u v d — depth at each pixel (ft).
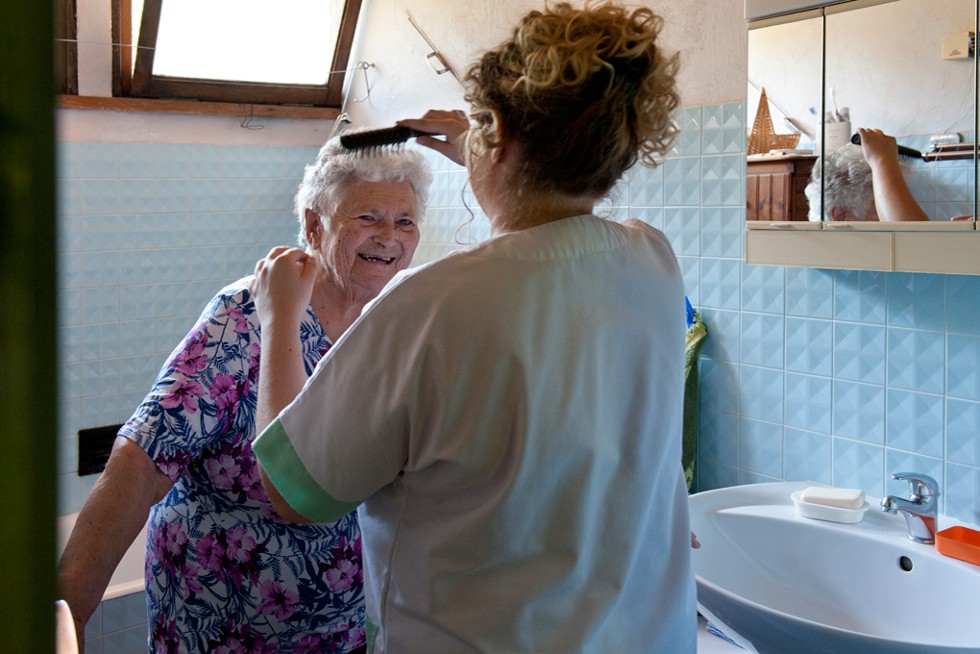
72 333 9.52
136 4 9.21
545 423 2.58
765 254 5.64
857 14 5.04
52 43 0.60
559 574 2.68
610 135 2.59
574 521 2.68
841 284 5.77
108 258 9.70
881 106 4.99
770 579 5.52
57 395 0.61
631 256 2.89
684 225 6.63
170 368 4.20
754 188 5.65
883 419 5.64
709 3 6.33
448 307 2.56
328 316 4.65
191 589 4.41
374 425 2.65
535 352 2.57
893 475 5.19
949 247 4.79
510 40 2.64
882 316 5.58
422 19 9.05
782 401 6.15
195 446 4.13
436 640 2.74
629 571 2.81
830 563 5.34
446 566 2.71
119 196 9.70
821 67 5.23
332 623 4.50
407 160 4.61
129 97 9.64
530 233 2.70
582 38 2.51
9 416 0.60
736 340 6.38
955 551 4.88
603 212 3.41
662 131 2.79
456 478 2.65
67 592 3.66
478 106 2.74
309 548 4.35
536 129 2.60
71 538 3.79
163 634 4.50
